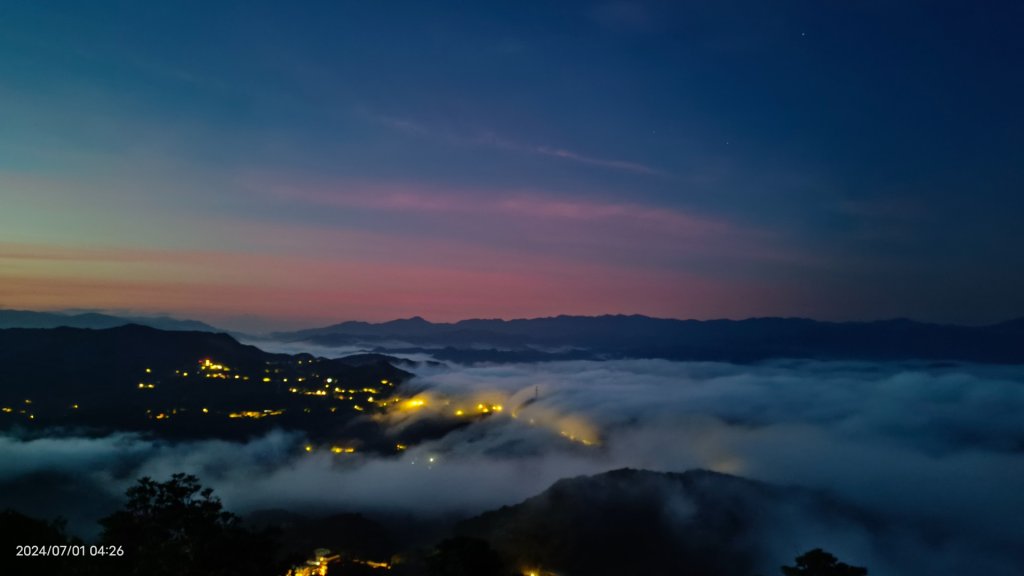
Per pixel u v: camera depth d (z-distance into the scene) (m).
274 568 22.23
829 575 25.16
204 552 20.97
